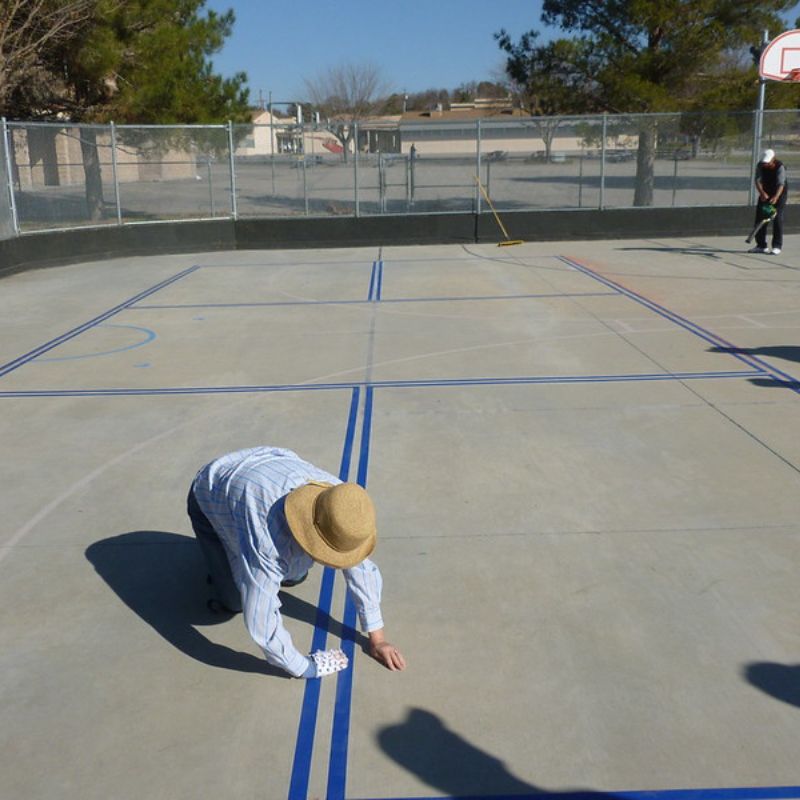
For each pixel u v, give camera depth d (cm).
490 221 1764
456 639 350
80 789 273
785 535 431
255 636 289
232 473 303
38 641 357
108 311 1081
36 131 1559
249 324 980
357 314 1024
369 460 545
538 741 291
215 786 273
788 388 678
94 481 523
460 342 865
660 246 1647
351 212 1884
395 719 303
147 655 345
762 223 1481
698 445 557
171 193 1781
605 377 723
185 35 1820
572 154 1897
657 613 365
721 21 1845
